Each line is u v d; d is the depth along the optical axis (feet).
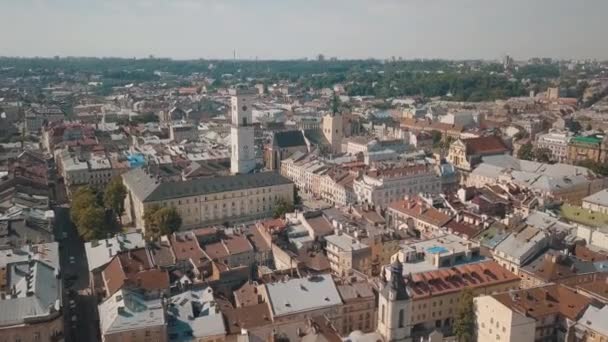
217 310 602.85
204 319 588.91
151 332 556.92
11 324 568.00
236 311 605.31
